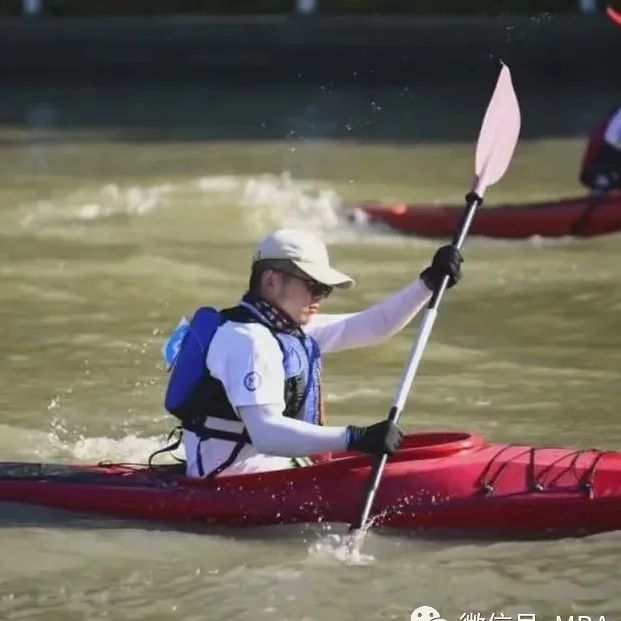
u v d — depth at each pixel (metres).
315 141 59.88
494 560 20.09
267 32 76.56
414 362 21.44
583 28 76.00
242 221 44.84
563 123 64.19
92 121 65.56
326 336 21.75
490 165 24.83
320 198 47.91
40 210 46.12
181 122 65.00
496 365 29.95
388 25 76.00
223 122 65.00
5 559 20.14
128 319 33.34
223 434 20.91
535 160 55.47
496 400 27.62
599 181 42.44
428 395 27.95
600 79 76.12
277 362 20.06
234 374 20.06
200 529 21.00
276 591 19.16
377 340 21.91
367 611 18.59
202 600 18.92
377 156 56.56
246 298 20.44
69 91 75.12
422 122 64.69
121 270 37.97
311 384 20.56
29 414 26.64
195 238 42.19
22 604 18.86
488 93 72.75
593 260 39.44
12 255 39.75
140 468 22.17
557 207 42.09
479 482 20.91
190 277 37.31
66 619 18.42
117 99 72.44
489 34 75.75
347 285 20.38
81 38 76.88
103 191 49.22
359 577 19.58
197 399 20.80
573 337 32.06
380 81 75.81
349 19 76.62
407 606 18.75
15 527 21.11
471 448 21.41
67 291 35.78
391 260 39.75
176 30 76.94
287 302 20.25
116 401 27.48
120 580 19.55
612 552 20.31
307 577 19.56
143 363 29.95
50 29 76.88
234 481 20.98
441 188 49.91
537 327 32.88
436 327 32.84
